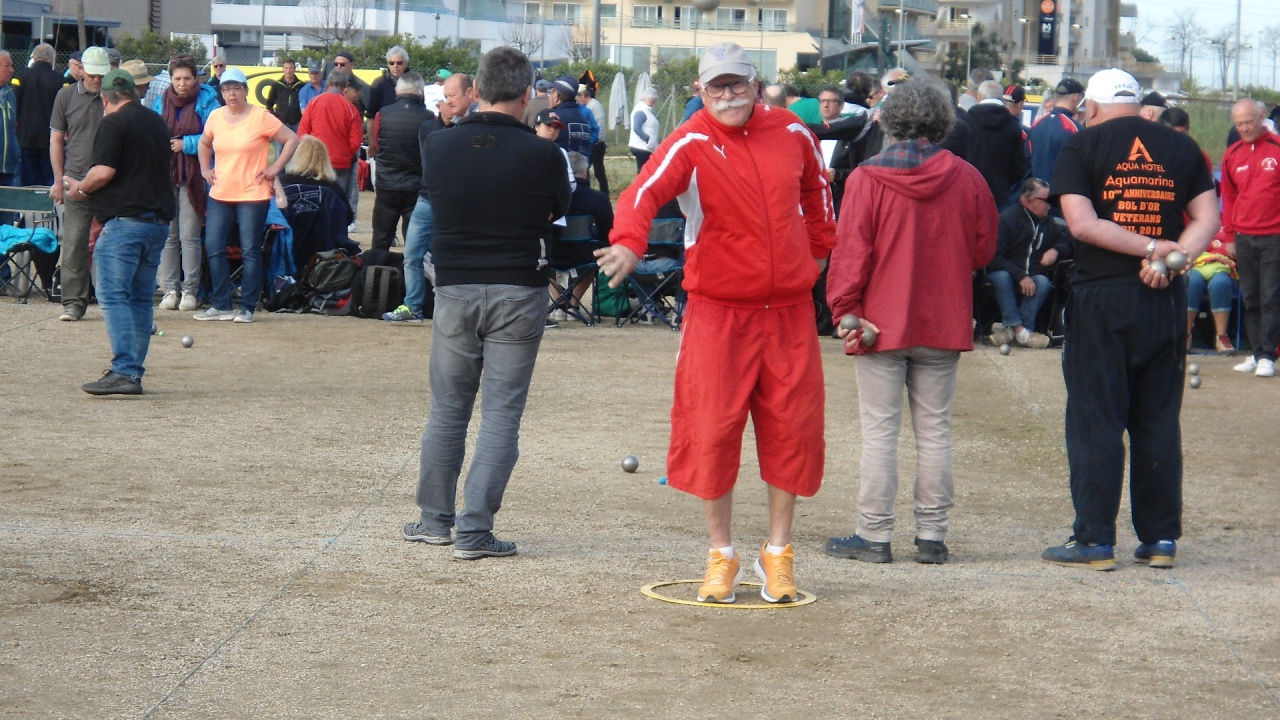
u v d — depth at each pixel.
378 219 16.52
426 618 6.31
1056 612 6.64
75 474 8.88
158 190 11.35
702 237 6.36
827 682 5.61
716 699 5.39
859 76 17.58
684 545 7.88
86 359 12.98
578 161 15.95
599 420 11.29
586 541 7.89
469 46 73.56
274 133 15.27
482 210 7.16
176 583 6.71
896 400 7.60
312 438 10.25
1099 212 7.40
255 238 15.33
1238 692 5.57
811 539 8.20
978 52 103.25
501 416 7.30
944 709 5.33
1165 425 7.56
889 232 7.37
